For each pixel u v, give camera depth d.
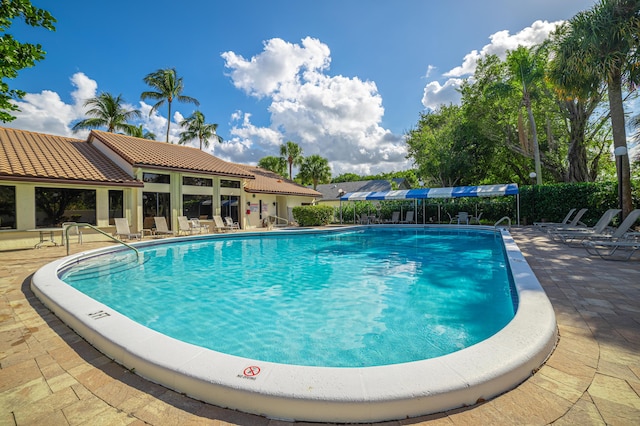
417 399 1.89
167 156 18.11
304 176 42.38
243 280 7.55
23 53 4.37
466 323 4.63
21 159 12.84
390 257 10.48
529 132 23.17
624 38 11.12
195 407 2.07
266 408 1.96
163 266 9.31
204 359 2.41
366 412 1.86
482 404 1.99
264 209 23.80
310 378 2.07
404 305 5.50
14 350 3.01
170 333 4.43
